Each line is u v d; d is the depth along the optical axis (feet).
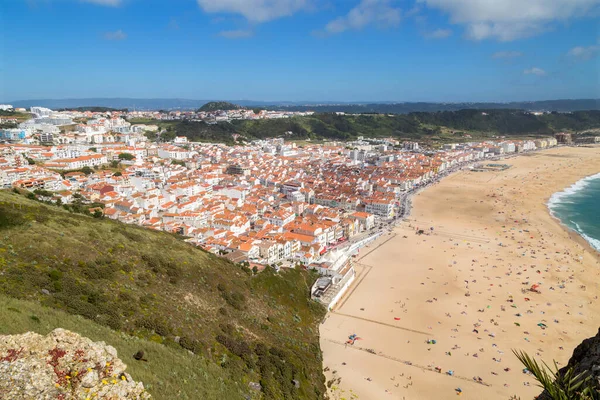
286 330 308.40
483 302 404.57
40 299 188.24
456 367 298.56
